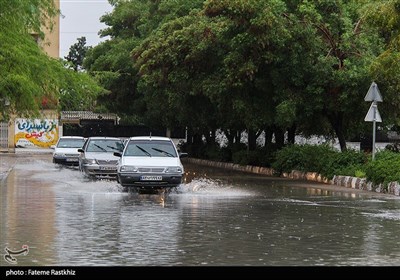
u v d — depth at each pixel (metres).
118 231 16.28
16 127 76.81
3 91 32.31
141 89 62.88
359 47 38.94
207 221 18.31
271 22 37.91
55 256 12.99
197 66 44.75
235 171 46.62
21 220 18.17
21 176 37.06
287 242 14.98
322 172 36.59
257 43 38.31
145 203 22.84
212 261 12.70
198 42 43.78
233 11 38.53
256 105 41.50
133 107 71.50
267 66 40.03
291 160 40.47
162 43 45.38
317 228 17.28
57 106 37.41
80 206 21.70
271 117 41.53
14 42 32.50
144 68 45.91
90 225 17.28
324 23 38.97
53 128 77.44
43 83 34.28
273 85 40.53
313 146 40.56
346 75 37.81
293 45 38.72
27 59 32.88
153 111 65.00
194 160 62.50
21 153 71.00
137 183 26.72
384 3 29.80
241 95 41.44
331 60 38.16
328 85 38.84
